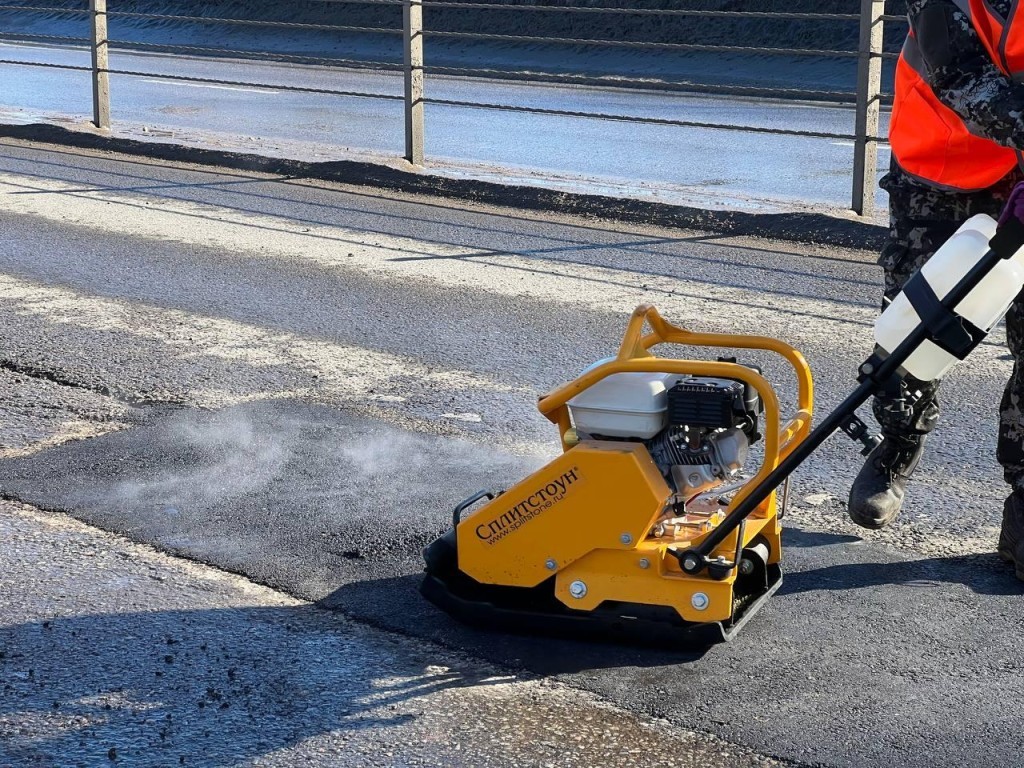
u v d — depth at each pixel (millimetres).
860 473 4184
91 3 14234
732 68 20062
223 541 4137
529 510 3330
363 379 5879
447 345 6438
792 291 7551
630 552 3279
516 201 10445
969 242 3021
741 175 12070
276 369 6020
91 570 3922
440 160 12836
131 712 3121
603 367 3205
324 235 9234
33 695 3197
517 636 3490
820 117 15617
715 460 3248
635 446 3242
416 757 2930
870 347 6359
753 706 3137
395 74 21656
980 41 3268
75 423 5270
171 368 6012
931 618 3598
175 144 13164
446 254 8594
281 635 3518
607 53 22234
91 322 6828
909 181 3875
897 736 3006
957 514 4348
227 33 28688
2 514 4344
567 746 2971
